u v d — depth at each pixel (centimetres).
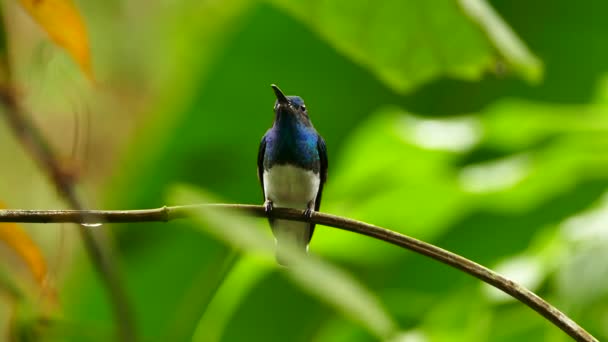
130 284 1187
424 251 470
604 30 1312
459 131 977
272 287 1195
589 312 731
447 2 723
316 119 1293
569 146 960
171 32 1248
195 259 1198
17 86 552
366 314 483
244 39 1255
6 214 441
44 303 498
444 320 863
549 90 1321
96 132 1276
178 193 464
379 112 1296
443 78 1303
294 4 774
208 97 1245
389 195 956
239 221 454
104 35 1188
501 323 882
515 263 875
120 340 524
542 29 1321
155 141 1222
